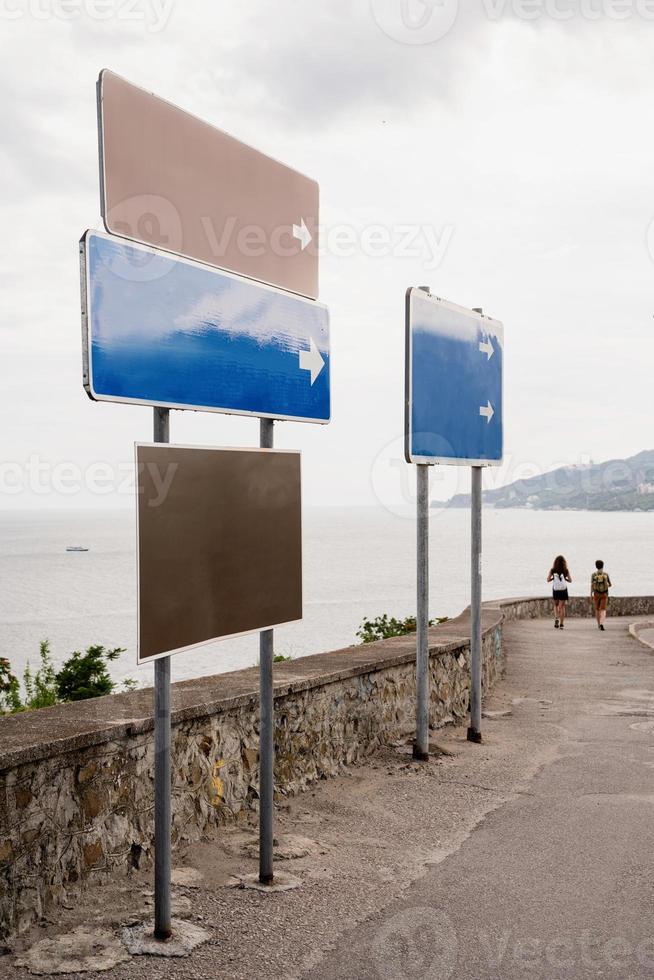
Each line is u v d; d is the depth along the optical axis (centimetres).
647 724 877
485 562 14075
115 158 357
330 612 6328
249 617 436
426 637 709
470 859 486
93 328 344
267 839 446
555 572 2170
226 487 419
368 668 698
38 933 374
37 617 7131
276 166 469
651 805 592
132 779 438
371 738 709
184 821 481
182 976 346
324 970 355
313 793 601
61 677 1190
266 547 449
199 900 418
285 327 476
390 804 586
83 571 15238
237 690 548
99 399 347
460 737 802
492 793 618
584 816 566
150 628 367
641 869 473
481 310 809
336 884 446
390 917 407
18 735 398
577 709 964
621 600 2694
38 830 381
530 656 1511
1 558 19762
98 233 347
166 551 377
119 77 360
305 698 612
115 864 426
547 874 465
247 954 367
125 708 476
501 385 856
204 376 409
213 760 509
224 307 425
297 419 489
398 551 18400
